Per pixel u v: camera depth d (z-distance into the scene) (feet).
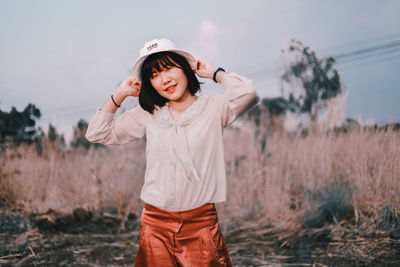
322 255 8.94
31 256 9.48
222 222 12.53
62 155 20.11
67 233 11.62
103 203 15.30
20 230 11.29
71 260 9.44
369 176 11.96
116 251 10.36
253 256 9.44
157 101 5.39
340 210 11.41
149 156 5.27
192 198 5.03
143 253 5.28
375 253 8.60
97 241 11.32
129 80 5.64
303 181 13.80
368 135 13.39
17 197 14.06
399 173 11.18
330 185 12.67
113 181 16.15
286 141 17.39
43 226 11.64
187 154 4.99
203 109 5.22
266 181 14.21
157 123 5.29
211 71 5.42
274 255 9.39
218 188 5.24
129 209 14.97
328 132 15.34
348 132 14.88
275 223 11.89
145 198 5.31
